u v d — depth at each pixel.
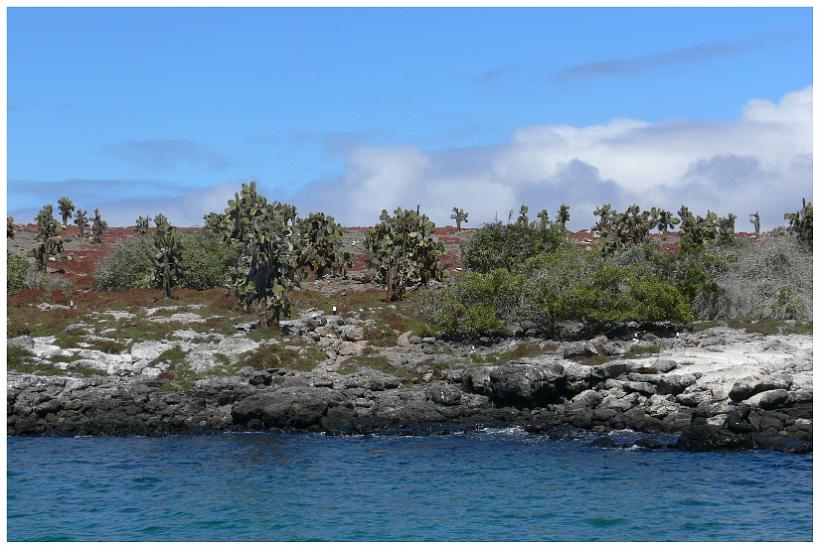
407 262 77.19
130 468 39.22
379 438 45.53
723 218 104.75
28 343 56.84
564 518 30.78
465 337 61.78
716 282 66.12
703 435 40.97
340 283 88.38
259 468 39.06
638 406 46.84
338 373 54.72
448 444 43.62
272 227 63.19
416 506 32.75
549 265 65.75
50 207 103.56
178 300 74.19
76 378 51.94
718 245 75.25
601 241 91.62
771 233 74.69
